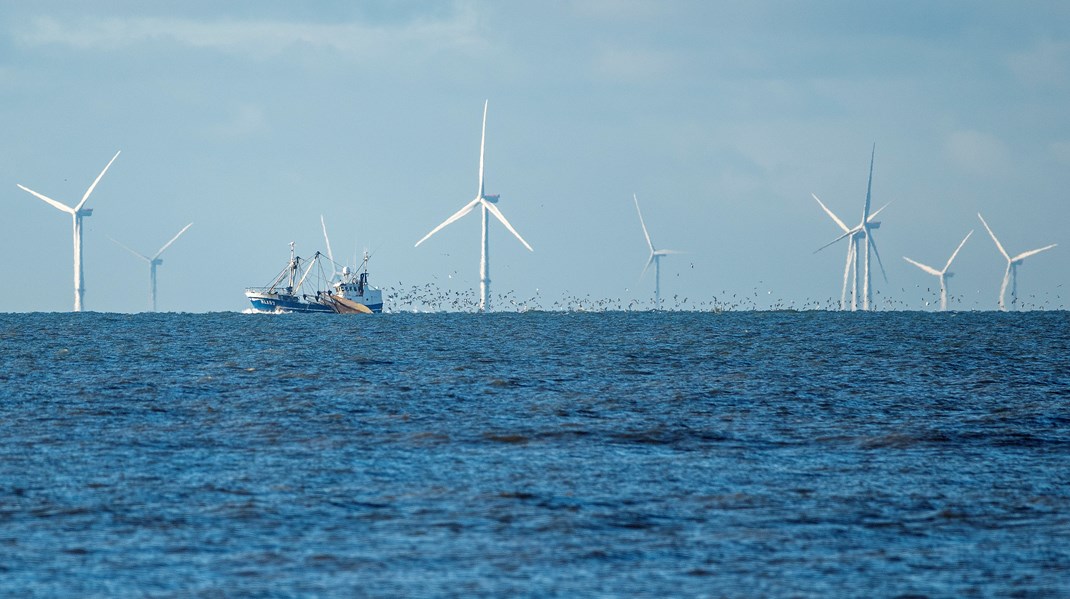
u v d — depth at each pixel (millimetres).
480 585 109812
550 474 159625
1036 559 119125
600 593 107938
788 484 154500
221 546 121875
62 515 134000
